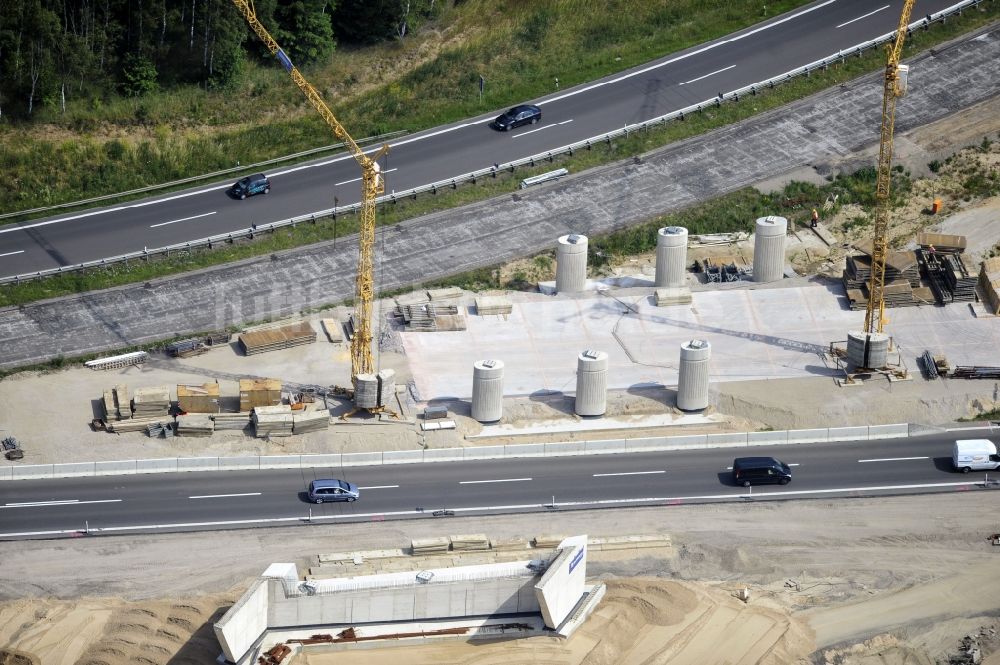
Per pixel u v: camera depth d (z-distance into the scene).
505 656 171.50
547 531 188.38
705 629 175.75
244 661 168.00
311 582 172.00
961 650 175.12
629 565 184.00
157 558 182.38
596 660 171.25
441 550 183.62
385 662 170.25
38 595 177.12
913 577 183.62
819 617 178.12
